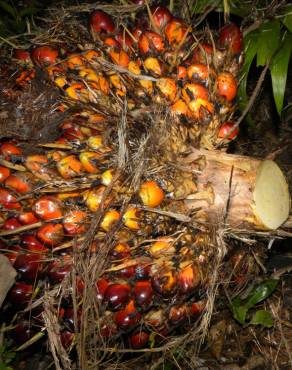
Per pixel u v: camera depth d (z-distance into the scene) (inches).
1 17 39.1
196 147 21.5
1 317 26.1
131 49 24.8
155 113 21.1
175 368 27.1
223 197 20.7
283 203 21.4
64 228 20.4
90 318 21.0
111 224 20.0
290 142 35.0
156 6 25.9
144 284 21.2
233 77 23.0
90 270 20.1
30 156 21.1
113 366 25.3
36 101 22.9
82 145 20.9
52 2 40.9
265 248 26.0
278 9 28.7
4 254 21.9
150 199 19.8
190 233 21.0
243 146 35.4
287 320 28.6
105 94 22.7
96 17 25.0
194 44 24.3
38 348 28.3
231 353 28.0
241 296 27.8
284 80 26.6
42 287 22.0
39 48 24.5
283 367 26.9
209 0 29.5
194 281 20.7
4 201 21.0
